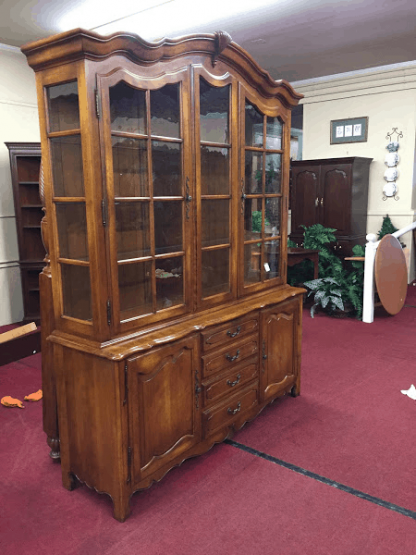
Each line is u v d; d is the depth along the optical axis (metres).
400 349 4.09
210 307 2.46
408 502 2.09
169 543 1.86
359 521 1.97
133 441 1.99
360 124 6.47
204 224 2.37
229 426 2.60
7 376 3.62
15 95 4.86
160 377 2.10
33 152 4.63
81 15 4.07
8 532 1.93
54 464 2.44
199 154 2.24
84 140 1.76
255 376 2.74
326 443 2.59
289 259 5.29
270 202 2.87
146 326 2.11
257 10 4.06
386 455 2.46
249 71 2.44
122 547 1.84
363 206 6.41
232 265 2.58
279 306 2.88
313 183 6.28
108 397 1.92
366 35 4.72
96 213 1.81
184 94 2.11
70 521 2.00
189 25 4.41
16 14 3.97
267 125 2.73
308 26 4.44
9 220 4.95
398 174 6.30
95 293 1.89
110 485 2.00
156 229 2.10
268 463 2.41
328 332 4.63
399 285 5.04
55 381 2.30
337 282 5.21
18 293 5.11
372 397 3.16
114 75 1.79
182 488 2.21
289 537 1.88
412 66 5.89
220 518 2.00
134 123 1.93
